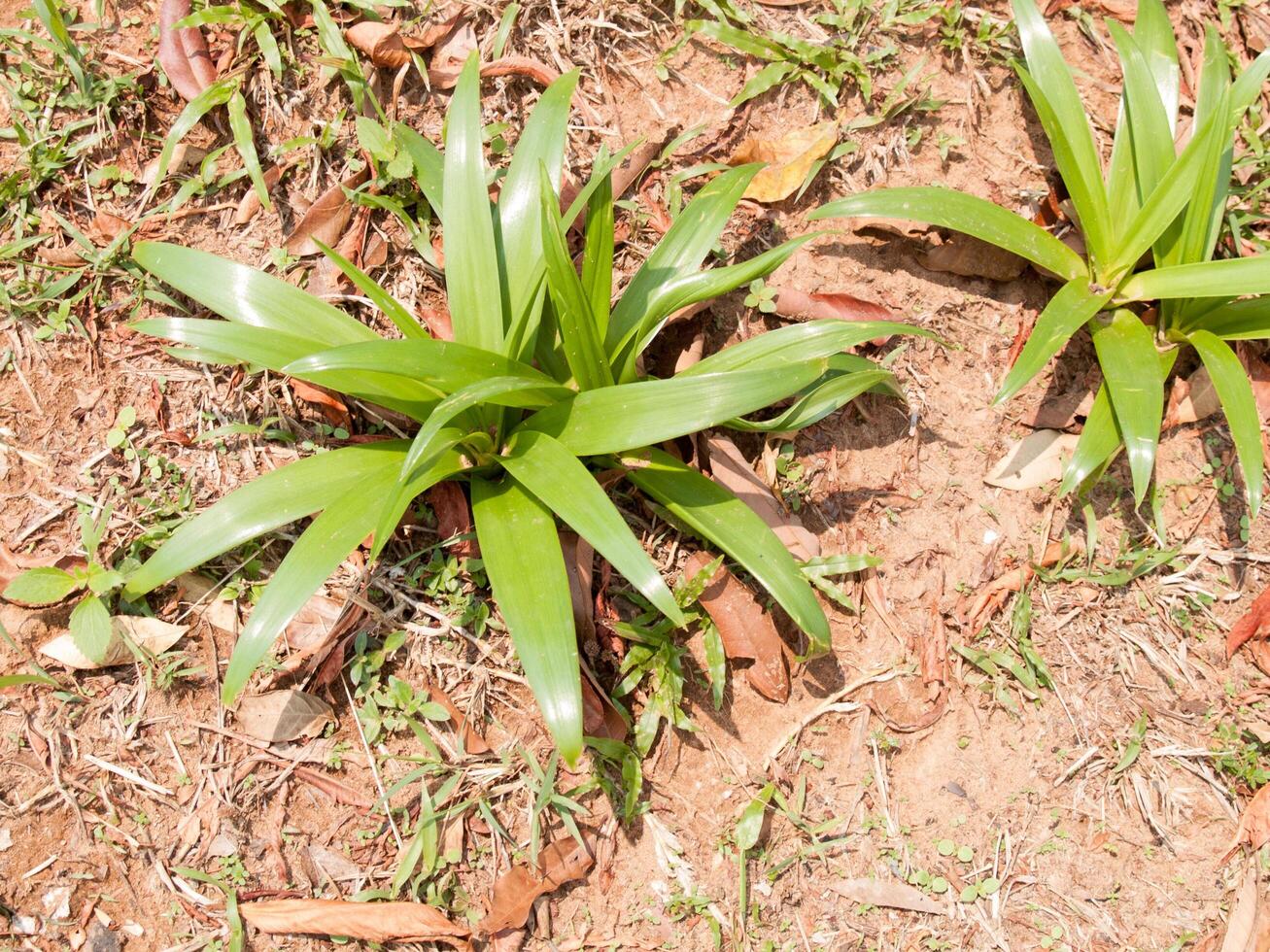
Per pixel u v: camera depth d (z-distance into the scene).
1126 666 2.82
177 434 2.68
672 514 2.67
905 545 2.84
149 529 2.58
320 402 2.71
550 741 2.59
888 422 2.90
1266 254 2.65
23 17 2.84
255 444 2.70
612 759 2.59
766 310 2.81
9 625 2.48
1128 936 2.61
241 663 2.06
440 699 2.56
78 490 2.61
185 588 2.55
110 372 2.70
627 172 2.91
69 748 2.45
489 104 2.96
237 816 2.46
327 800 2.52
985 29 3.08
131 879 2.40
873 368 2.70
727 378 2.16
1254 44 3.28
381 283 2.83
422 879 2.46
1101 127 3.18
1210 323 2.83
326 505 2.27
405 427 2.72
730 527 2.42
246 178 2.85
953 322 2.98
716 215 2.56
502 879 2.47
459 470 2.42
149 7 2.93
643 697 2.62
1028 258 2.74
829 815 2.65
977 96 3.12
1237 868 2.67
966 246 2.95
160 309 2.78
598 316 2.48
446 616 2.60
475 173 2.37
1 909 2.33
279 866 2.46
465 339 2.42
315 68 2.90
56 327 2.68
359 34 2.85
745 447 2.82
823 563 2.66
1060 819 2.69
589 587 2.57
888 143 3.04
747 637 2.61
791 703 2.71
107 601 2.51
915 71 3.06
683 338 2.84
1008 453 2.92
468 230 2.38
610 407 2.27
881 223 2.91
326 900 2.43
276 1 2.84
